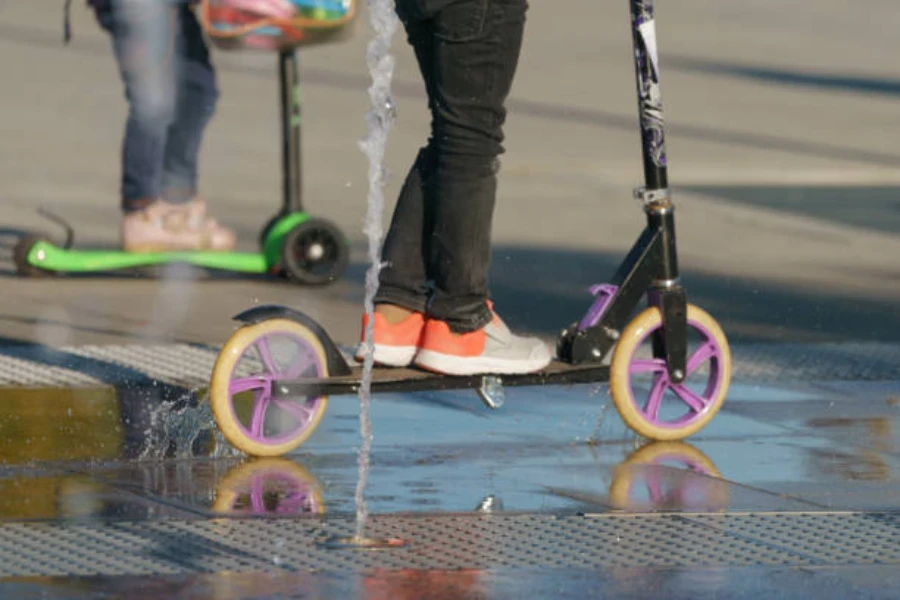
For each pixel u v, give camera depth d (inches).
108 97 1471.5
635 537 424.5
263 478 477.4
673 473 489.7
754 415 567.2
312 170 1166.3
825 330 722.2
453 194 490.0
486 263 500.4
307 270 803.4
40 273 799.7
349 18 772.6
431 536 422.3
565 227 991.0
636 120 1453.0
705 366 633.6
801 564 404.2
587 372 519.5
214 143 1256.2
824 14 2412.6
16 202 1013.2
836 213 1059.3
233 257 801.6
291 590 378.9
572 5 2432.3
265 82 1568.7
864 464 503.2
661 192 522.9
